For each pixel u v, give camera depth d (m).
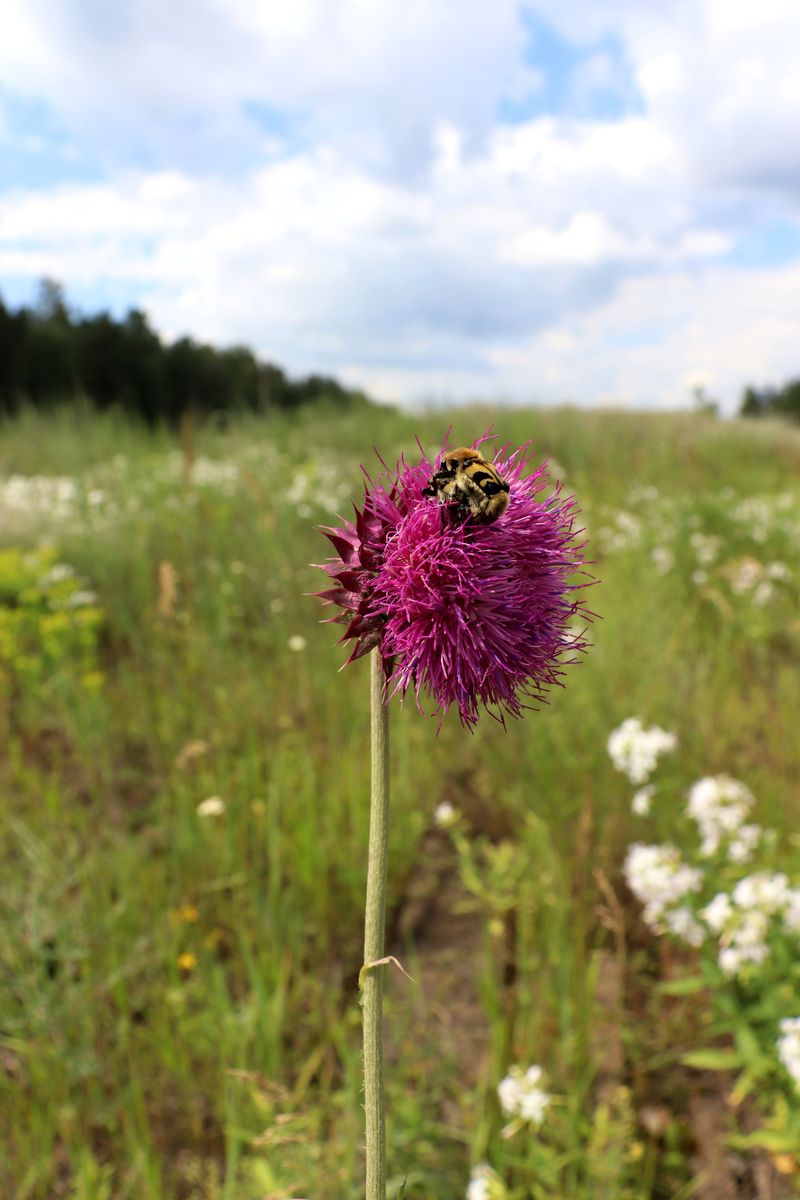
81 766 0.57
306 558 0.84
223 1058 0.33
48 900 0.40
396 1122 0.33
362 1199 0.29
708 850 0.38
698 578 0.81
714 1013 0.36
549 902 0.41
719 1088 0.36
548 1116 0.32
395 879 0.47
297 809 0.50
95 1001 0.37
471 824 0.53
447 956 0.44
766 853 0.39
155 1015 0.37
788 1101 0.31
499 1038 0.34
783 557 0.97
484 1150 0.32
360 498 0.97
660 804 0.46
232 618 0.76
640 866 0.37
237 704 0.61
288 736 0.57
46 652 0.70
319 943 0.43
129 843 0.47
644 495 1.27
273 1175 0.29
